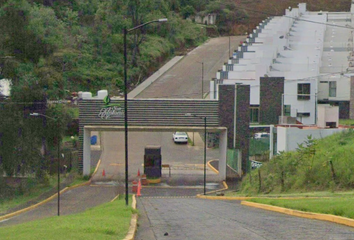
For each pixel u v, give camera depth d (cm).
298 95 6316
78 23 9812
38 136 4588
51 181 4869
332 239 1304
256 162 4984
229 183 4947
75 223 1686
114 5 9469
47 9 8656
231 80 6581
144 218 2034
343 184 2750
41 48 4912
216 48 11281
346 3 15400
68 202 4009
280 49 8344
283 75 6850
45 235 1411
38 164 4547
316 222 1664
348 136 3641
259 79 6425
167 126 5050
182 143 6956
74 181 4922
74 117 6406
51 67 5900
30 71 4869
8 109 4431
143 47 9981
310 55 7925
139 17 9662
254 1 15038
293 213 1947
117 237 1422
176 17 12425
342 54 8388
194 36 11969
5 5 4772
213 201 3238
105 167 5672
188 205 2791
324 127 4441
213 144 6838
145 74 9300
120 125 5066
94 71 8500
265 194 3256
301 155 3334
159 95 7869
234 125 5112
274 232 1473
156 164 4994
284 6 14975
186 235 1495
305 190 2953
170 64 10025
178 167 5722
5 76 4559
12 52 4759
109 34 9462
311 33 9550
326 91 6788
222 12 13725
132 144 6844
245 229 1573
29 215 3478
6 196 4181
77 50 8744
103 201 4000
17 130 4416
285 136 4125
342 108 6756
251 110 6362
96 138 6806
